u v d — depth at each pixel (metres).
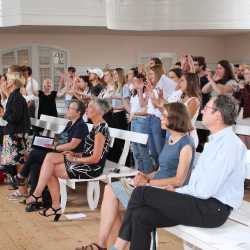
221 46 14.72
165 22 8.81
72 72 8.45
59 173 4.75
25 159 6.01
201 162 3.03
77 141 5.11
